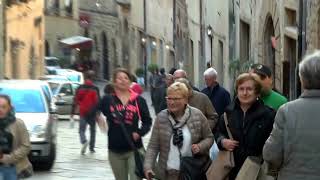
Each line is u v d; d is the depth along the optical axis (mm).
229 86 32344
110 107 10008
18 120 8898
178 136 8016
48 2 60219
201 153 8031
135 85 20438
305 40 18172
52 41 60656
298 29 18500
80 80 41281
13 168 8828
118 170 10055
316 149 5438
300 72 5547
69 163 17172
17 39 36656
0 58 31953
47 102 16219
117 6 68062
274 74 23984
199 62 44531
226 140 7344
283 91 20656
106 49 69750
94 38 67688
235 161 7359
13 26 35781
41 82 17031
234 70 30250
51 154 15812
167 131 8062
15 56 36531
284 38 21188
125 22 66938
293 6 20062
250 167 7141
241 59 30500
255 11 26531
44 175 15258
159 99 17516
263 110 7316
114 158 10047
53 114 16359
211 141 8094
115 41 68375
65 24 62750
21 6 37219
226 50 35312
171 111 8094
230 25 33844
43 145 15391
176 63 53344
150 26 61812
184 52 49969
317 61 5457
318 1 16797
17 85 16484
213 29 39875
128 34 66375
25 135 8914
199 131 8094
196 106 11023
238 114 7379
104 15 68938
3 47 32656
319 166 5438
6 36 33781
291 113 5523
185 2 49875
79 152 19438
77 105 19234
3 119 8781
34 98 16156
